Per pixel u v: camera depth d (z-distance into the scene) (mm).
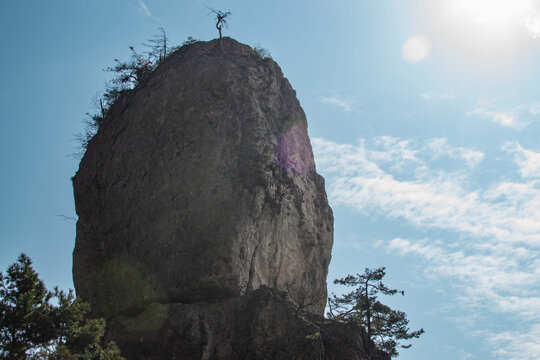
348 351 40844
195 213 45719
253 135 49094
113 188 49844
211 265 43281
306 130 55812
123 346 40688
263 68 55188
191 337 40062
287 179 49875
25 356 30672
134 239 46406
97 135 55062
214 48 57031
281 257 47094
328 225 53031
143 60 60094
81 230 50312
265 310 41188
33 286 32156
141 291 44156
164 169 48219
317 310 49219
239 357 39969
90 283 47344
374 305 43500
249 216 45656
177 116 50594
